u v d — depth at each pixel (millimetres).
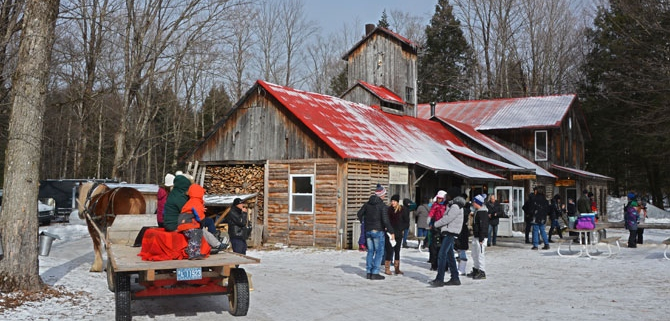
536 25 57062
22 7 13234
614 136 49625
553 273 13844
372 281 12711
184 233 8781
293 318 8922
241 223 13070
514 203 31328
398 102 31875
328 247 20656
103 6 21375
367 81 33281
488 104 43062
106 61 33031
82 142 38094
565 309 9383
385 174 22469
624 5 37969
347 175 20641
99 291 10977
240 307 8875
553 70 57281
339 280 12852
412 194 24016
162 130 54438
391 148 24188
